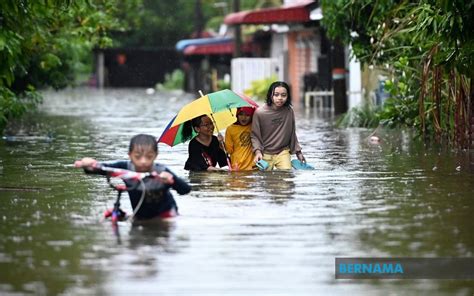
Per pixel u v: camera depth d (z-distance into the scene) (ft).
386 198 67.56
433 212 62.23
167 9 451.53
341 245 53.31
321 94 205.77
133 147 60.44
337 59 177.58
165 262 49.93
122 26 171.73
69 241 54.39
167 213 60.54
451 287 46.62
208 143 83.87
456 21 84.84
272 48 290.56
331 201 66.33
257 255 51.29
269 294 44.96
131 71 472.85
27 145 113.91
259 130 83.56
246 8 405.80
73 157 98.37
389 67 135.85
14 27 102.27
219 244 53.57
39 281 46.65
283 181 75.97
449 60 89.97
